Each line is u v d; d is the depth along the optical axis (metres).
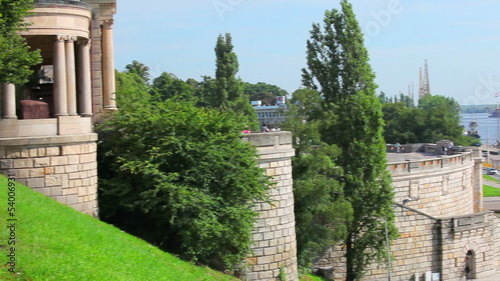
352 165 46.25
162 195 30.75
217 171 31.36
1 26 25.44
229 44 86.56
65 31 29.92
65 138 28.88
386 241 45.81
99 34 38.72
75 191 29.34
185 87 92.81
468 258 56.47
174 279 24.84
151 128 31.50
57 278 19.44
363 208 45.97
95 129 33.22
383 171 46.62
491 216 57.81
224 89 85.44
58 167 28.81
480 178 74.12
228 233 30.80
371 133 46.41
